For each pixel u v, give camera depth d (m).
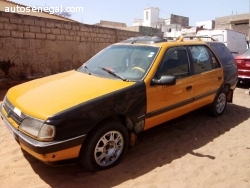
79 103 2.79
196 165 3.42
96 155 3.02
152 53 3.79
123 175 3.10
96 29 11.62
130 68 3.72
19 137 2.75
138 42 4.28
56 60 9.98
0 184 2.85
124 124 3.42
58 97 2.95
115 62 3.99
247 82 9.79
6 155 3.48
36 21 8.99
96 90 3.09
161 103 3.66
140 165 3.35
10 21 8.19
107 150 3.15
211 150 3.88
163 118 3.84
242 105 6.54
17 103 3.00
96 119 2.85
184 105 4.16
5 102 3.39
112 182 2.96
